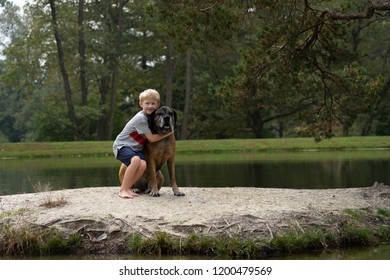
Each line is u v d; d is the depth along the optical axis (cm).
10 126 6250
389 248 743
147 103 891
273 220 761
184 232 735
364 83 1173
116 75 3841
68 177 1695
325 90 1197
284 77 1153
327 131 1248
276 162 2192
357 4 3475
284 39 1130
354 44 3978
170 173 915
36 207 832
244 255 697
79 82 4372
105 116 4275
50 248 731
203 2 1081
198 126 4616
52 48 3794
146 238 723
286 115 4278
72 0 3575
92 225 755
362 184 1378
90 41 3738
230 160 2369
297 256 702
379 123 4491
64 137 4228
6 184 1507
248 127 4603
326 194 951
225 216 762
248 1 1098
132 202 849
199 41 1138
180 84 4622
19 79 4138
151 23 3653
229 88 1141
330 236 750
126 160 893
